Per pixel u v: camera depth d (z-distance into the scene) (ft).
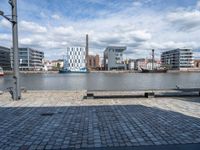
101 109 30.78
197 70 499.92
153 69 497.46
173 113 27.84
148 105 33.73
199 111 28.94
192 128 21.20
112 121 24.03
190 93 45.21
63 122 23.68
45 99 39.34
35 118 25.49
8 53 472.03
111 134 19.56
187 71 495.82
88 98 40.29
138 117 25.82
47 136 19.12
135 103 35.53
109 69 541.34
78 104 34.71
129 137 18.72
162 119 24.77
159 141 17.74
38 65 527.40
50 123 23.30
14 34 38.68
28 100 38.37
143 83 171.63
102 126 22.09
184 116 26.14
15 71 38.63
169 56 563.48
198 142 17.48
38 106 32.99
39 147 16.67
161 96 43.06
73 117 25.95
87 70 495.82
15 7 38.27
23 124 22.94
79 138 18.57
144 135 19.22
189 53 507.71
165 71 479.82
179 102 36.27
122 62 549.95
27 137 18.89
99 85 152.46
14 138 18.66
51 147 16.66
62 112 28.76
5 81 209.97
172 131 20.30
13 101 37.32
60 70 487.20
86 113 28.14
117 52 541.75
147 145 16.90
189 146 16.69
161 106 32.81
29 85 157.58
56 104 34.65
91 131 20.47
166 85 148.36
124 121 24.02
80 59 509.76
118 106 33.04
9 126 22.20
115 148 16.39
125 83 172.55
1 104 34.58
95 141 17.83
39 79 249.96
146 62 586.04
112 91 50.39
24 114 27.58
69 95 43.91
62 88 131.13
